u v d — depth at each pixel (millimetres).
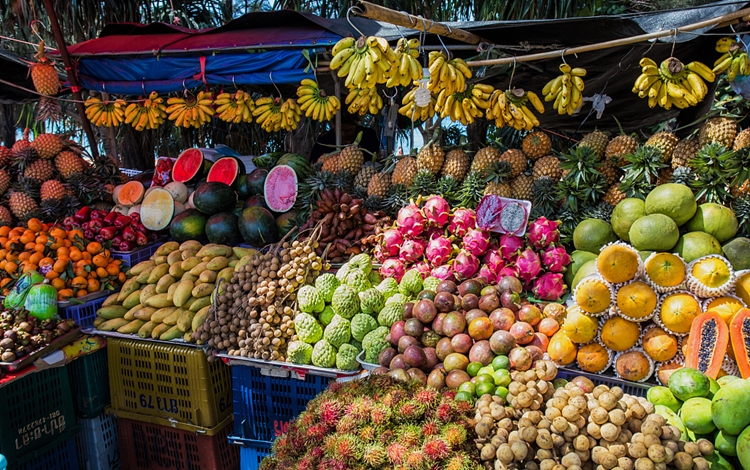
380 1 6641
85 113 5637
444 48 3836
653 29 3586
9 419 3340
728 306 2625
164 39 5043
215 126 8133
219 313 3537
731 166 3215
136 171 6859
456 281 3465
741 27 3430
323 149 6586
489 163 4043
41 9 6926
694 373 2400
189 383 3635
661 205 3064
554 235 3338
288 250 3576
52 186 5086
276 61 4527
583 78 4715
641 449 2111
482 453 2230
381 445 2262
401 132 7652
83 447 3910
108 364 3945
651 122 5531
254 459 3527
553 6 6082
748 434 2127
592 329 2736
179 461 3773
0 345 3377
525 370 2707
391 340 3123
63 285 4074
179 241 4750
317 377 3340
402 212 3871
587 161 3674
